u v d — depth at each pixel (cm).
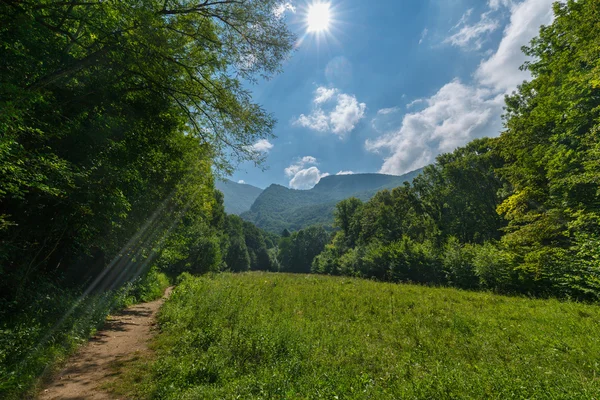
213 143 1231
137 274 1852
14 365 477
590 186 1503
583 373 536
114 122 989
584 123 1470
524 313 1062
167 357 592
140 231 1595
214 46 1026
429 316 1015
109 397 445
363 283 2250
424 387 454
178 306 1134
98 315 996
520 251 1947
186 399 414
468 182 4084
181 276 3272
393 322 957
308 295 1476
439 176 4812
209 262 4644
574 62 1523
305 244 11556
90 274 1352
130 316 1178
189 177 1811
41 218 898
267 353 610
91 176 916
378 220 5909
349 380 488
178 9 969
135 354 657
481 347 701
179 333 789
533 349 678
